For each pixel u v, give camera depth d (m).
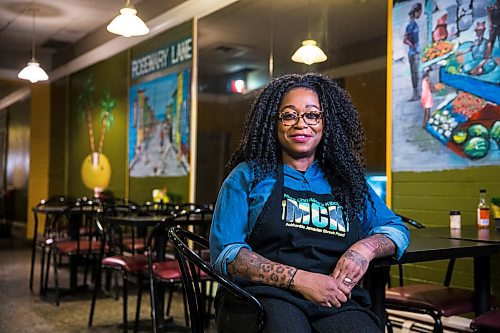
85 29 8.21
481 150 3.25
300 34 4.86
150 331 3.92
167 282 3.49
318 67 4.63
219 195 1.70
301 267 1.59
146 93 7.12
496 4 3.19
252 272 1.55
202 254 4.24
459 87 3.38
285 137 1.70
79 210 5.12
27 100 10.35
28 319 4.27
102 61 8.33
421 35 3.65
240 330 1.57
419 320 3.54
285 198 1.64
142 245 5.13
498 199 2.94
